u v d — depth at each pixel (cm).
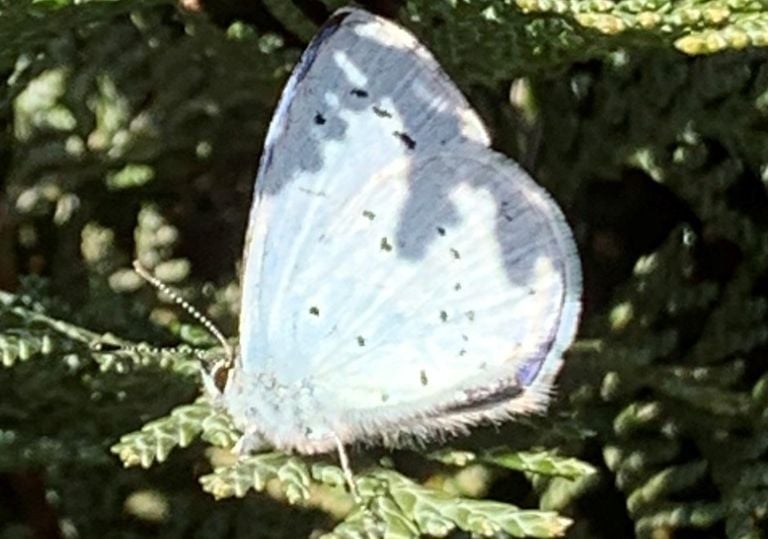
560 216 12
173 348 13
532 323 12
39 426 13
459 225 12
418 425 12
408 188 12
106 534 13
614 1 12
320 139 12
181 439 12
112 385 12
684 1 12
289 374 12
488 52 12
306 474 12
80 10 12
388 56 12
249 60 13
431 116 12
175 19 13
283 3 13
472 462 13
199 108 13
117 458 13
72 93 13
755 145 13
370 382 12
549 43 12
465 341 12
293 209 12
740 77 13
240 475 12
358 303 12
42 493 13
